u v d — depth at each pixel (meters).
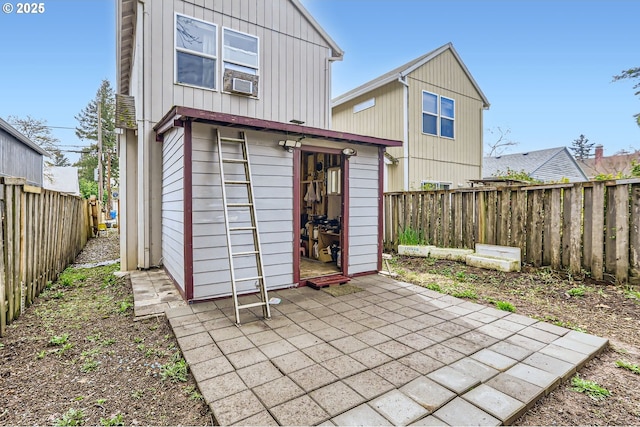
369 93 11.49
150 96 5.82
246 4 6.85
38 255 4.43
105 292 4.71
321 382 2.32
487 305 4.11
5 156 9.62
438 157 11.23
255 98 6.95
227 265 4.29
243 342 2.96
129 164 6.12
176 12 6.05
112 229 16.83
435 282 5.27
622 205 4.58
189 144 4.02
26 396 2.25
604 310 3.93
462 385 2.29
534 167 16.52
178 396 2.27
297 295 4.46
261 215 4.55
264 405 2.06
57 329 3.36
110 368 2.63
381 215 5.82
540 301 4.29
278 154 4.69
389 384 2.30
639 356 2.86
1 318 3.12
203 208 4.13
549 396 2.29
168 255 5.38
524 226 5.77
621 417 2.07
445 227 7.11
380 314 3.73
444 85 11.40
